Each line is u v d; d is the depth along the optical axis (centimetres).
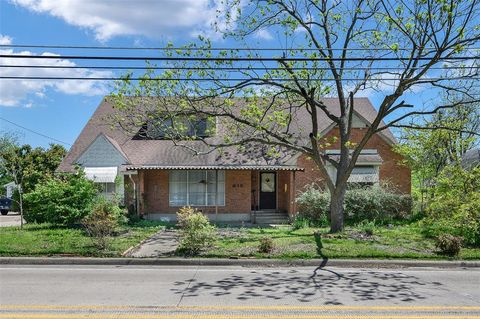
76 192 1836
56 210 1800
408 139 2344
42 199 1833
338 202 1662
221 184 2317
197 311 705
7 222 2602
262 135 1786
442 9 1347
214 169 2169
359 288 893
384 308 732
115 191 2186
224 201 2309
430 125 2189
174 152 2305
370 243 1400
